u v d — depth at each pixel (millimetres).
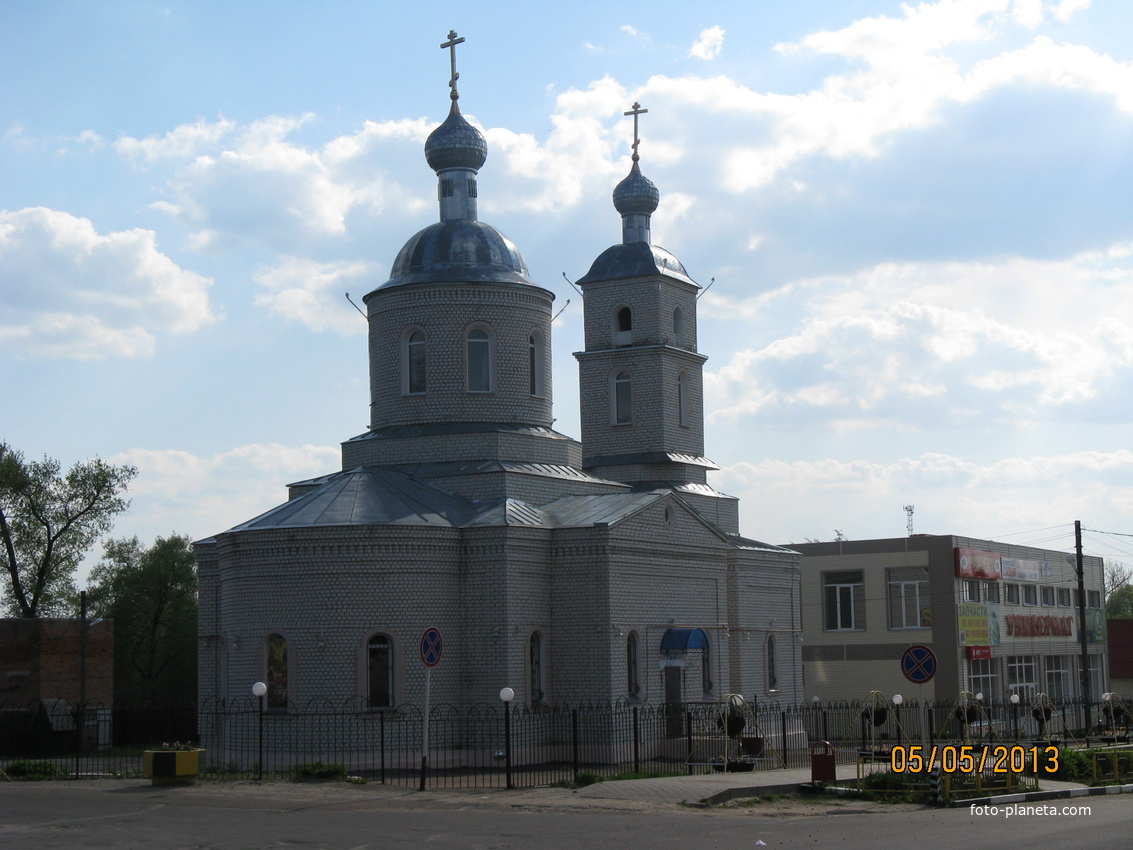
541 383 45500
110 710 47781
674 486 51625
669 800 28578
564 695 39812
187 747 33625
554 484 43469
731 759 37250
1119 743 55562
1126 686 81625
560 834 23125
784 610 50750
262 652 38000
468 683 38531
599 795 29312
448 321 44000
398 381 44312
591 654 39562
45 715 49906
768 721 48531
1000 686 63594
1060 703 63875
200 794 29625
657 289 53375
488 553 38719
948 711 51844
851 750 45406
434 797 29047
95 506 70250
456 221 45906
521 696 38562
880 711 49219
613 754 38719
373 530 37594
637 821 25297
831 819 26156
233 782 32219
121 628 73875
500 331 44344
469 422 43656
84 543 70188
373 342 45531
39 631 55438
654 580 41844
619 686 39594
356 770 36344
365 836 22688
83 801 28188
